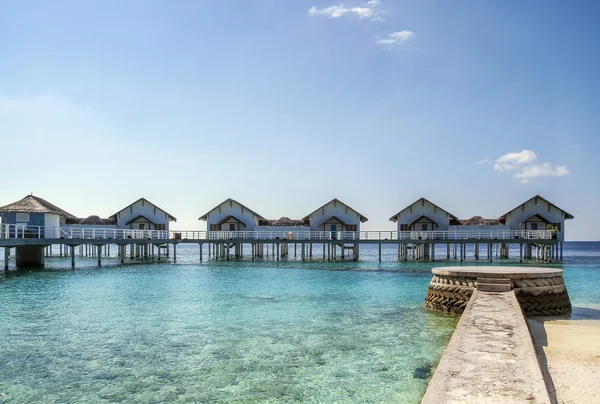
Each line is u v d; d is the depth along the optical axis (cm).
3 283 3011
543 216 5425
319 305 2111
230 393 997
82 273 3762
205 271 3991
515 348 893
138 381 1073
